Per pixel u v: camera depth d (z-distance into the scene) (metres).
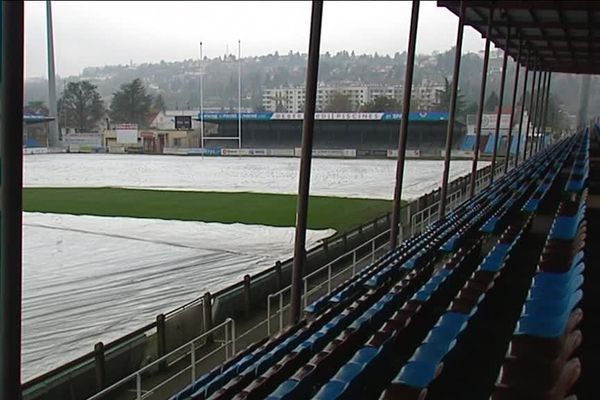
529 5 11.25
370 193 19.00
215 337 6.05
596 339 2.51
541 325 2.85
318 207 15.59
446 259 7.15
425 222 12.02
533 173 14.07
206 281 8.41
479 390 2.89
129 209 15.76
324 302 5.55
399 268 6.10
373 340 3.52
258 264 9.40
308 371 3.20
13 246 2.70
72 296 7.71
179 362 5.49
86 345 6.03
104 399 4.69
